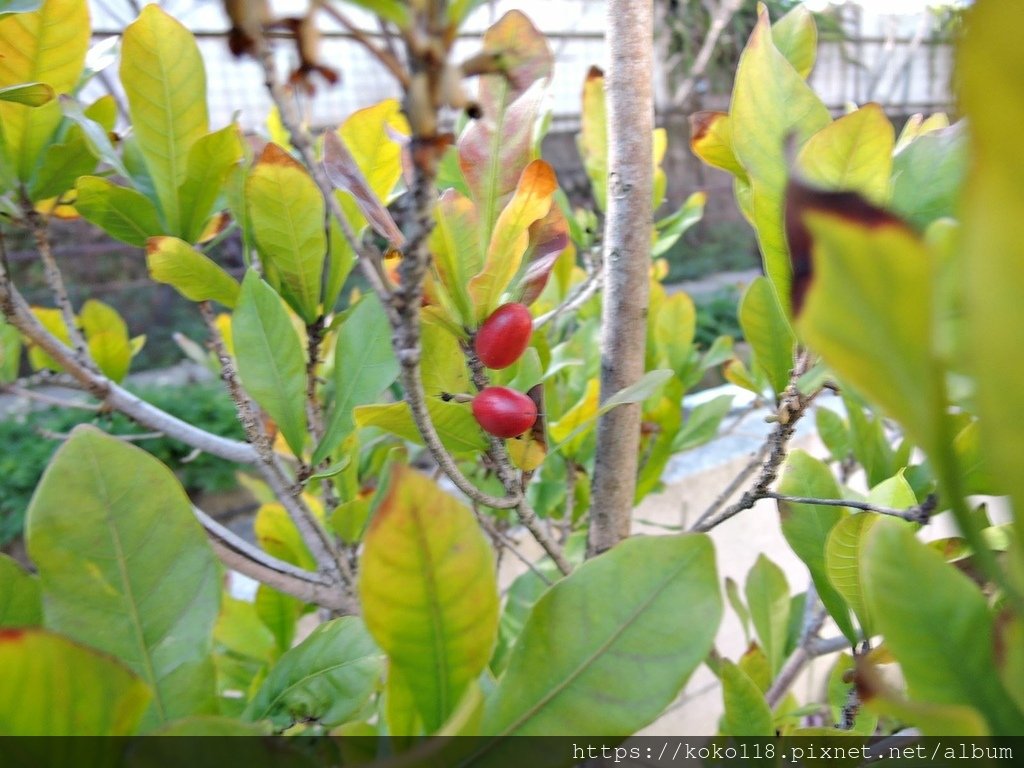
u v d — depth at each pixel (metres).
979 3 0.23
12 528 3.63
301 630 1.54
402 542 0.42
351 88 5.46
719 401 1.51
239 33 0.35
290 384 0.84
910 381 0.28
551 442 1.18
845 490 1.02
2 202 0.97
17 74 0.94
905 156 0.68
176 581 0.55
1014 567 0.33
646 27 0.80
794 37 1.00
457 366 0.74
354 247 0.42
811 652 1.23
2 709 0.38
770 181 0.66
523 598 1.30
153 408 1.13
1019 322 0.25
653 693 0.46
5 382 1.36
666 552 0.50
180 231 1.00
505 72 0.35
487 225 0.68
